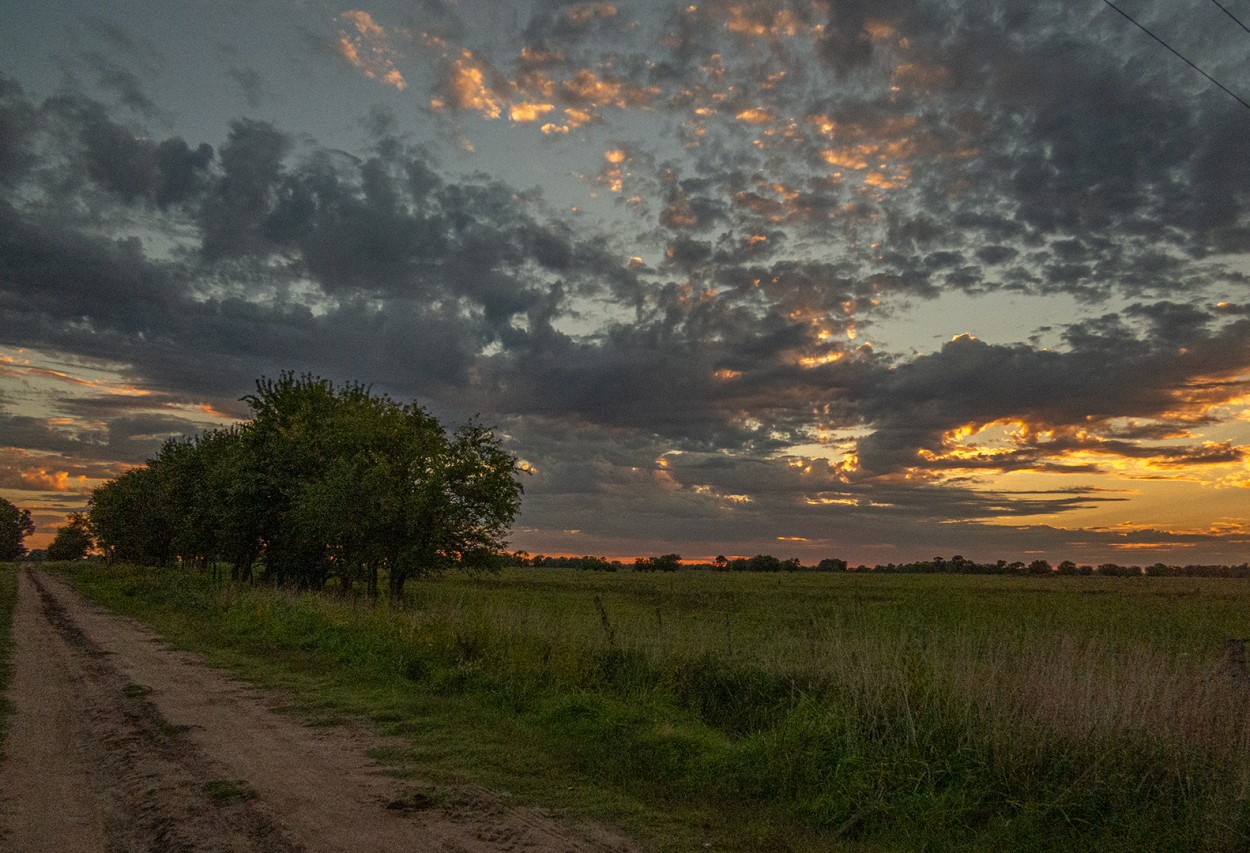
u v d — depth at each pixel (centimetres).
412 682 1317
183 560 6334
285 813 657
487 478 2931
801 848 622
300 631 1877
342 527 2777
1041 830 653
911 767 760
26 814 665
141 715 1042
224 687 1263
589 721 1009
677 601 4491
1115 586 8069
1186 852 596
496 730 988
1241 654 869
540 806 698
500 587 5981
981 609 3562
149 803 683
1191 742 721
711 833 646
